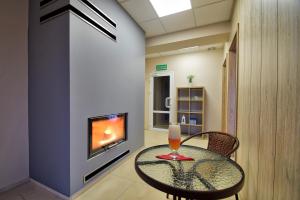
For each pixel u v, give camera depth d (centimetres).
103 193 185
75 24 170
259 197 112
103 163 219
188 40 328
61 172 173
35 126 198
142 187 198
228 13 266
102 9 212
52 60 178
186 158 115
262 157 107
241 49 183
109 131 231
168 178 89
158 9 262
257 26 122
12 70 194
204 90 470
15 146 197
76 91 173
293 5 71
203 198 76
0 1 185
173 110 518
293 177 69
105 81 219
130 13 273
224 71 399
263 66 108
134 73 298
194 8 255
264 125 104
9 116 192
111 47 231
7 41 190
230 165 106
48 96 183
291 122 72
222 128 395
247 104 151
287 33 76
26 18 206
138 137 319
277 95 86
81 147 181
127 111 277
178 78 511
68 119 167
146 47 369
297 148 66
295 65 69
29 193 182
